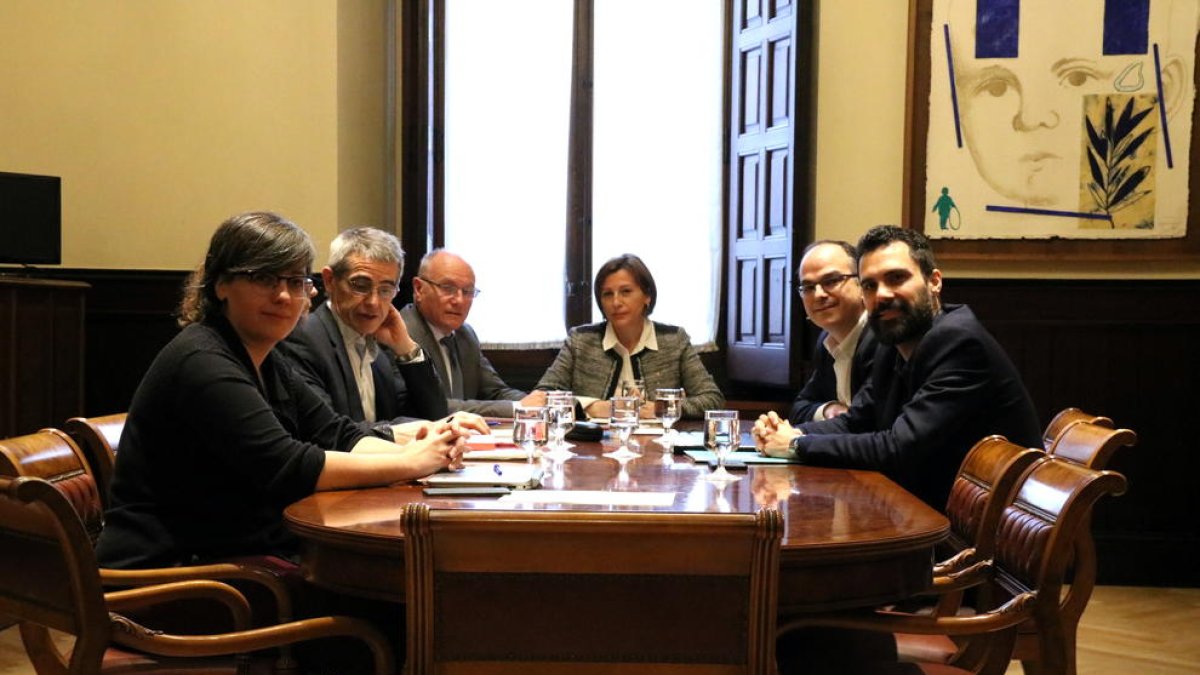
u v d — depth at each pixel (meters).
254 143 5.96
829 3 6.00
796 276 5.89
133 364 5.94
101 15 5.96
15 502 1.92
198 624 2.44
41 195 5.26
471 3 6.66
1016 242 5.81
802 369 5.97
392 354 4.21
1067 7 5.74
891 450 3.11
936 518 2.26
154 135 5.97
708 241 6.72
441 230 6.64
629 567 1.56
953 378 3.17
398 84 6.67
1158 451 5.75
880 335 3.47
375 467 2.58
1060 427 3.45
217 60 5.97
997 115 5.80
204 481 2.56
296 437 2.86
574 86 6.70
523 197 6.70
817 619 2.05
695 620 1.57
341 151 6.01
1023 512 2.28
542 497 2.41
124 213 5.97
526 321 6.71
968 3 5.79
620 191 6.73
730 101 6.69
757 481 2.78
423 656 1.56
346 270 3.66
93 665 1.85
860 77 6.00
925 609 2.82
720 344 6.73
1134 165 5.74
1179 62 5.70
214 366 2.53
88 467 2.58
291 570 2.50
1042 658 2.09
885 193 5.99
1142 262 5.80
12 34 5.95
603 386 5.02
